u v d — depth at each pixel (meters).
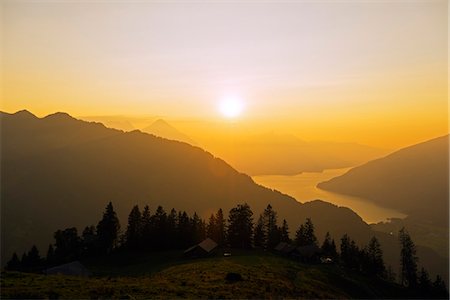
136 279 39.28
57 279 36.19
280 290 39.03
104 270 67.81
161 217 91.56
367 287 62.88
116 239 91.62
